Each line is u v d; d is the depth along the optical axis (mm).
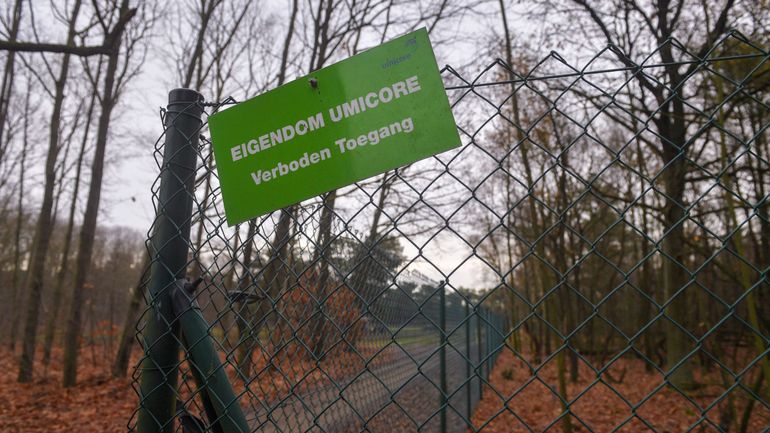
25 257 25094
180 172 1836
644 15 10180
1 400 9039
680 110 10102
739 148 7750
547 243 10914
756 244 7074
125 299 19250
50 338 14266
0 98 14711
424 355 3957
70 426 7184
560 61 1411
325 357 2102
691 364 10289
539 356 19578
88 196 11602
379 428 2707
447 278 1383
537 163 10438
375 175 1500
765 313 5973
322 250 1645
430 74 1477
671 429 7637
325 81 1588
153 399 1731
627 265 19703
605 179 14648
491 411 9234
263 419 2027
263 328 1879
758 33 7961
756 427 5531
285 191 1614
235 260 1774
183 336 1778
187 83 12375
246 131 1680
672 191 8930
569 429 6605
